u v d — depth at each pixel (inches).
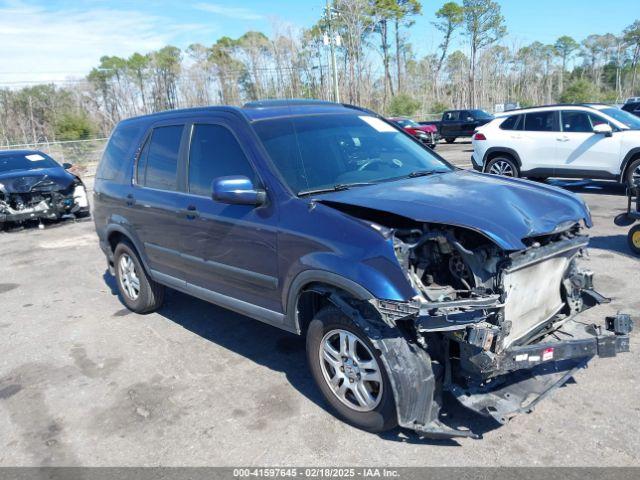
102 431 140.4
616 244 280.8
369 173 155.5
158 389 160.4
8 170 453.1
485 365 109.3
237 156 157.4
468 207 119.6
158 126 197.2
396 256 114.3
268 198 144.3
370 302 116.7
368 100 2252.7
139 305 220.1
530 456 119.0
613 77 3661.4
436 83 2637.8
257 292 153.6
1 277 301.9
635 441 121.9
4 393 164.2
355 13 2127.2
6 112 2448.3
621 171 408.2
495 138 474.9
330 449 126.1
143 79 2694.4
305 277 131.9
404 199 125.5
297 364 170.7
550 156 442.6
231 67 2480.3
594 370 153.6
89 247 366.0
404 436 129.0
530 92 2957.7
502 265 113.2
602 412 133.4
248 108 167.2
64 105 2514.8
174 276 192.1
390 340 117.3
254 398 151.4
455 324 108.1
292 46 2215.8
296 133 159.2
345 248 122.5
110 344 195.8
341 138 165.3
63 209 441.7
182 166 179.3
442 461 119.3
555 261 131.7
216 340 193.2
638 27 3422.7
